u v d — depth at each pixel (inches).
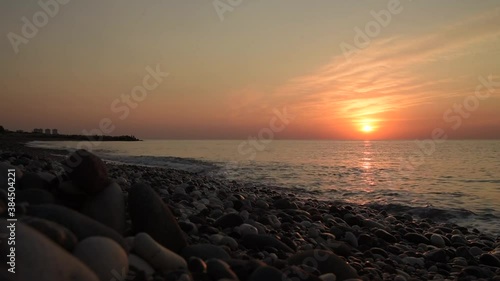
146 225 148.2
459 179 845.8
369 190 673.6
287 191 648.4
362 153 1978.3
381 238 289.9
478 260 261.9
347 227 299.3
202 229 200.1
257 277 129.4
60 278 89.7
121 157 1384.1
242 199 346.6
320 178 839.7
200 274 125.9
